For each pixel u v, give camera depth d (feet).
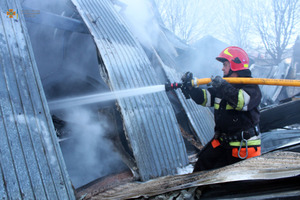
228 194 4.99
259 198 4.23
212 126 18.11
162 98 12.85
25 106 6.91
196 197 5.30
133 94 10.95
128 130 9.80
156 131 11.35
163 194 5.75
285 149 7.93
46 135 7.19
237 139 6.86
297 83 6.25
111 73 10.49
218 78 6.56
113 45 11.95
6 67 6.84
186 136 14.48
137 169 9.62
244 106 6.41
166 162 11.16
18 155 6.25
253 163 5.43
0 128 6.11
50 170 6.89
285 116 15.19
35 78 7.55
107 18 13.35
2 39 7.04
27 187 6.16
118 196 6.93
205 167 7.79
